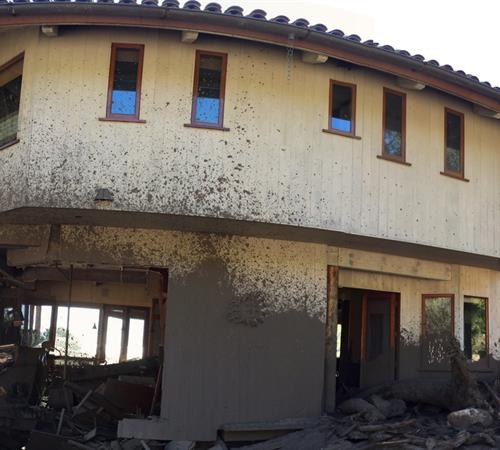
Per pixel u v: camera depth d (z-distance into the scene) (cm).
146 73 1105
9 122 1170
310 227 1141
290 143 1145
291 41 1077
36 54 1100
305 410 1244
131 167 1078
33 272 1412
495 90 1282
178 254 1213
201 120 1116
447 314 1558
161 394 1236
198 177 1092
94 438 1230
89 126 1084
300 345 1259
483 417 1123
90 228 1216
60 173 1070
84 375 1486
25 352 1397
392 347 1557
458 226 1352
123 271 1378
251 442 1191
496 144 1466
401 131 1281
